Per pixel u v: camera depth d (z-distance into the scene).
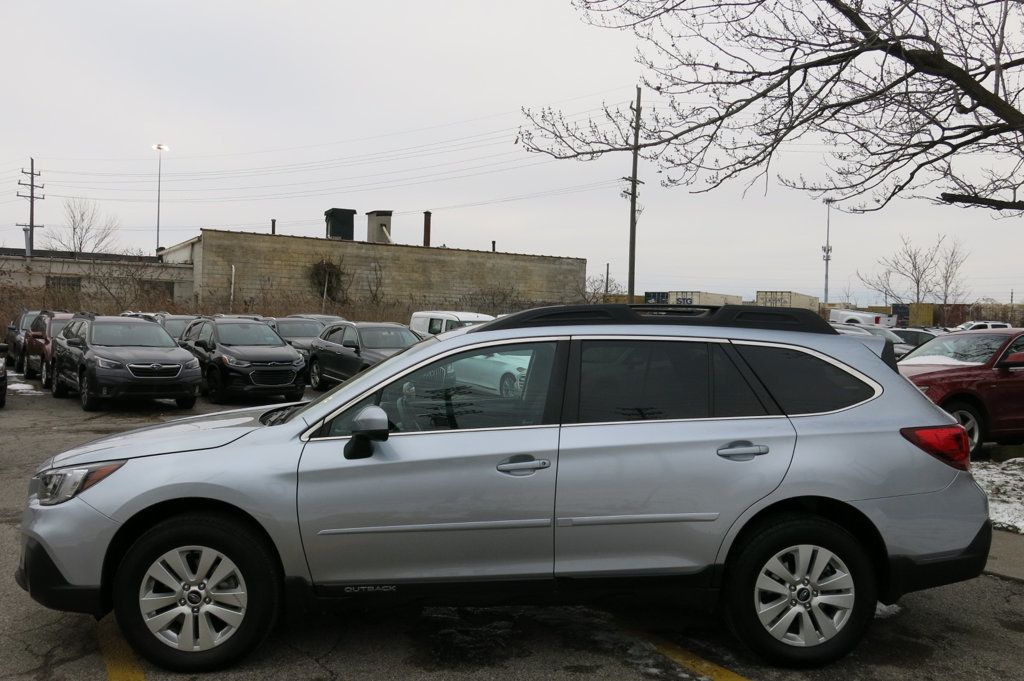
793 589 3.88
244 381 15.11
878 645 4.23
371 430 3.69
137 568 3.71
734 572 3.86
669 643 4.20
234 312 32.94
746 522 3.84
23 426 11.91
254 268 38.62
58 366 15.23
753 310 4.21
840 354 4.13
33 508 3.86
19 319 21.59
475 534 3.80
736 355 4.07
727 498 3.83
